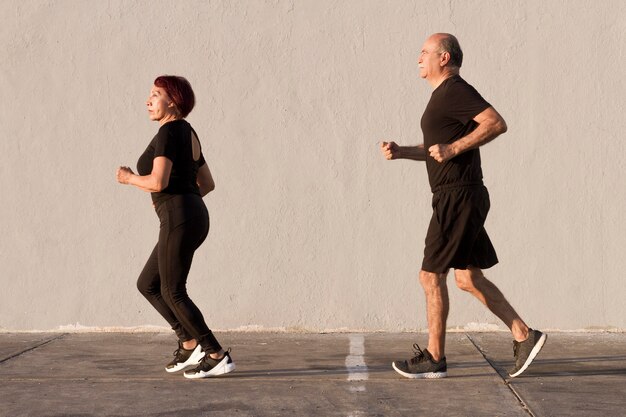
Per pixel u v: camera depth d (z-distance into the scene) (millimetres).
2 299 7328
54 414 4531
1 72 7309
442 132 5133
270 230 7250
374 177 7227
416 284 7223
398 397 4848
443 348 5367
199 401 4785
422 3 7203
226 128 7266
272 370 5652
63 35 7305
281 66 7250
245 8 7262
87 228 7312
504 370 5582
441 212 5133
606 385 5113
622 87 7090
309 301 7246
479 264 5355
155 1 7289
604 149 7098
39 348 6547
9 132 7312
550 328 7148
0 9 7309
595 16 7113
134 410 4602
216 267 7266
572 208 7121
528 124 7148
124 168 5262
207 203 7273
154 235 7309
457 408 4598
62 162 7312
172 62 7285
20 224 7316
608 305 7113
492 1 7176
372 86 7227
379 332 7223
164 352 6371
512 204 7156
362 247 7230
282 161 7250
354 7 7230
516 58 7156
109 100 7312
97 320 7316
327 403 4723
